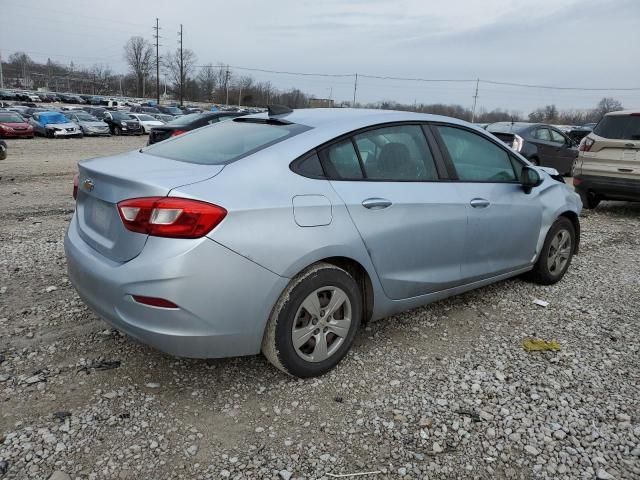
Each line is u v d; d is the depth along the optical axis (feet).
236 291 8.91
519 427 9.18
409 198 11.39
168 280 8.48
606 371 11.23
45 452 8.14
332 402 9.75
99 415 9.11
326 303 10.36
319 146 10.39
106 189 9.52
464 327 13.20
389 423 9.18
